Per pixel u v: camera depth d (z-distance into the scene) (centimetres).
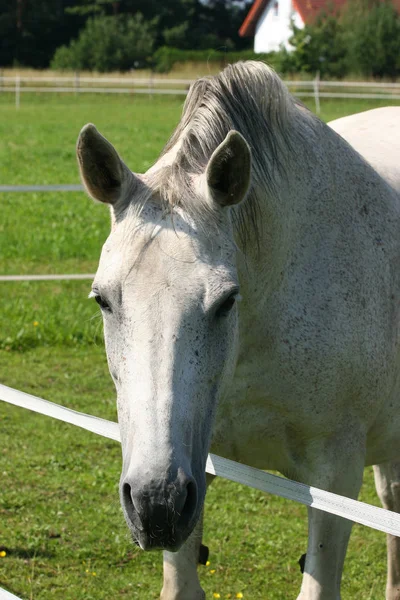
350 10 4472
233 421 425
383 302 445
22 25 6838
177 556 434
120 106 4106
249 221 385
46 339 1067
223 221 352
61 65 5459
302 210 417
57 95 4456
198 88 402
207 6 7069
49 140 3003
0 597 401
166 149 403
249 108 400
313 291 416
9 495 696
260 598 575
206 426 343
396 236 464
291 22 4381
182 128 400
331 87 3834
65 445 796
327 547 419
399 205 480
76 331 1088
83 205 1906
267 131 403
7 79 4553
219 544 638
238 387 416
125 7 6794
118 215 354
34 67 6844
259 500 711
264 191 392
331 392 418
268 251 399
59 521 661
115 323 338
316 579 421
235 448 437
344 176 447
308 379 413
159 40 6525
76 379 957
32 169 2389
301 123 434
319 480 429
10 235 1590
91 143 348
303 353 411
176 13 6812
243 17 7100
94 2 6881
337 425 427
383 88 3822
